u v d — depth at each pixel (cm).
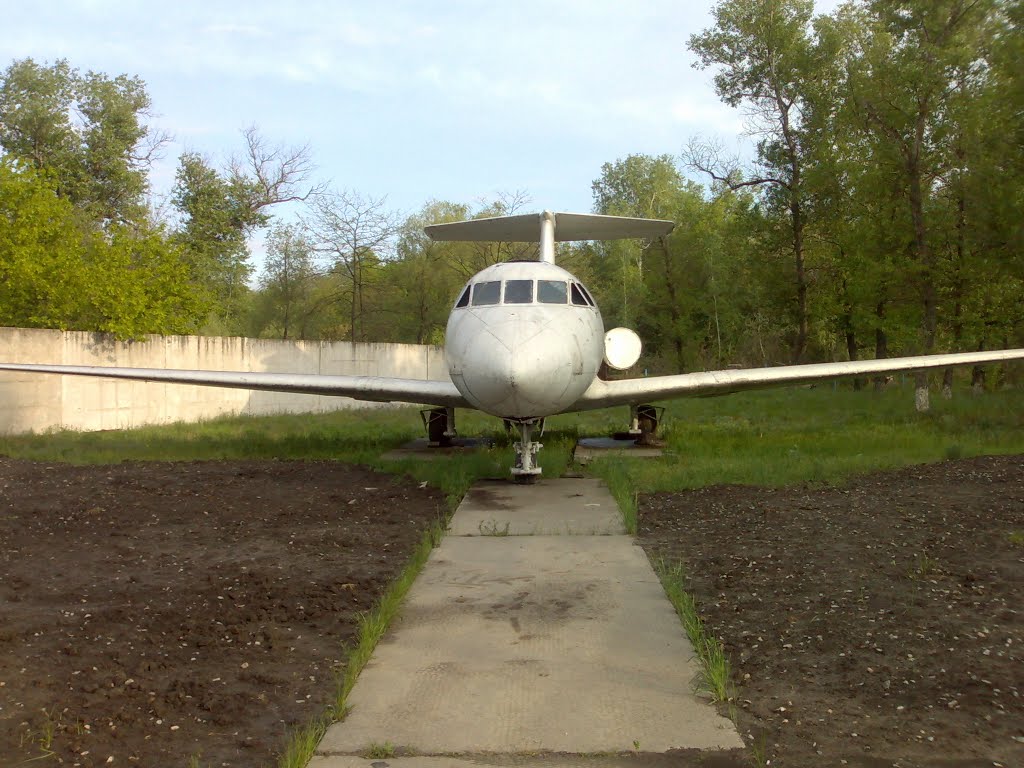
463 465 1109
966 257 2000
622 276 4462
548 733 343
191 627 479
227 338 2159
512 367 898
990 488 875
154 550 675
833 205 2755
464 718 359
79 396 1728
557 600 531
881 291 2205
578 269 4531
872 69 2064
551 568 611
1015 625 464
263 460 1241
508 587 562
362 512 841
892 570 581
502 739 338
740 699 377
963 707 364
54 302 1862
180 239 3672
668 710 365
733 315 4253
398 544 695
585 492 949
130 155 3947
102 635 467
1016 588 532
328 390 1223
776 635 459
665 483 952
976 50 1817
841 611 496
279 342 2334
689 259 4456
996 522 716
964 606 500
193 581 579
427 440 1556
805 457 1150
